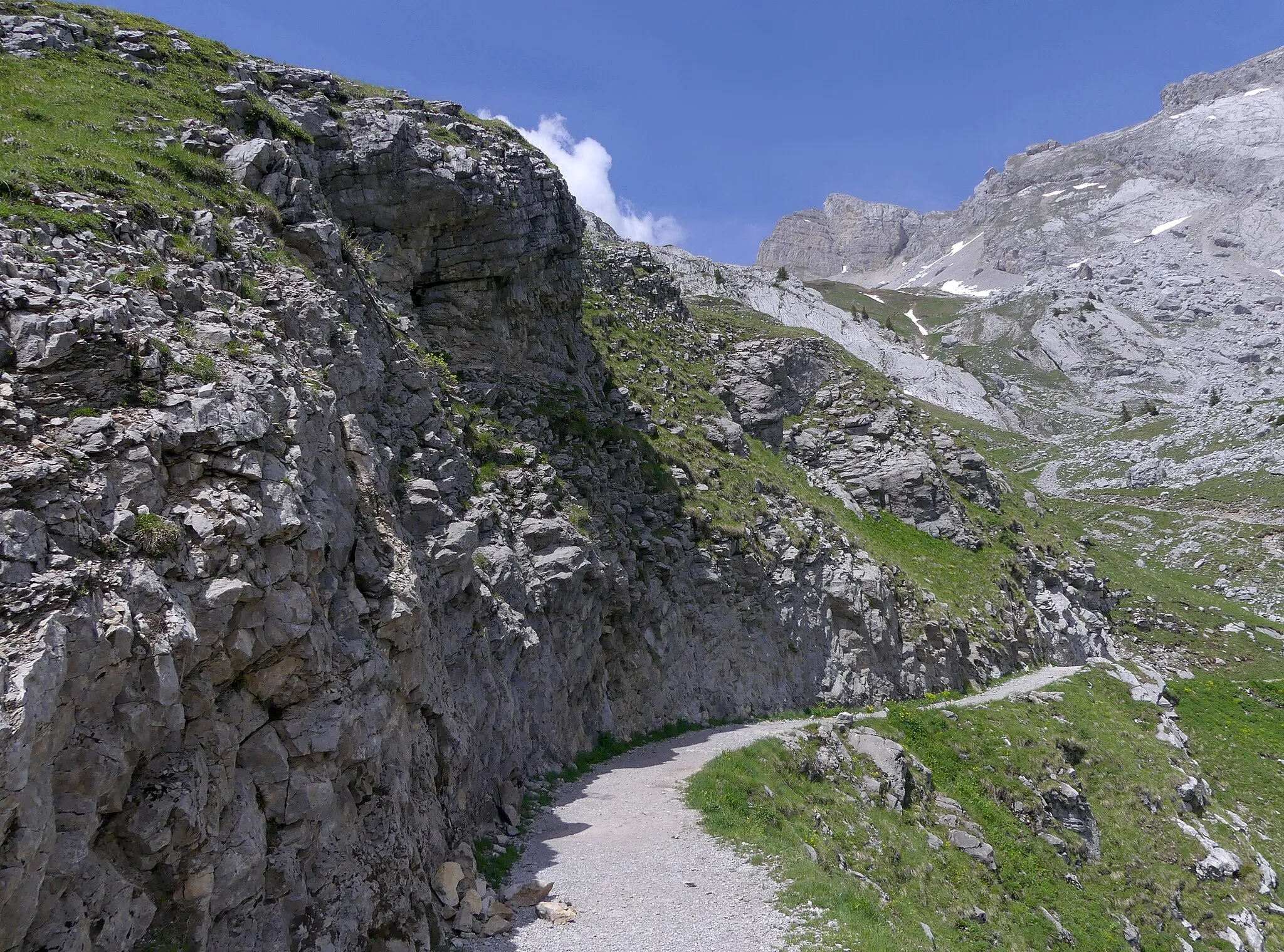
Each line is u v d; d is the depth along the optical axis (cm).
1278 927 3981
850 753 3219
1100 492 13138
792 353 7531
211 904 1027
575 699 2808
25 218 1318
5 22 2248
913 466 6906
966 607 5966
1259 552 10219
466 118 3691
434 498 2053
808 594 4556
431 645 1802
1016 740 4366
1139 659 7769
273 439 1311
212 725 1093
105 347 1134
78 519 983
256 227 1975
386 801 1397
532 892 1602
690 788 2367
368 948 1241
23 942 823
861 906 1778
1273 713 6550
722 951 1468
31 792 826
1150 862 3991
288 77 3036
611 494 3544
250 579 1173
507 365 3497
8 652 838
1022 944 2752
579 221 4034
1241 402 15975
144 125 2048
